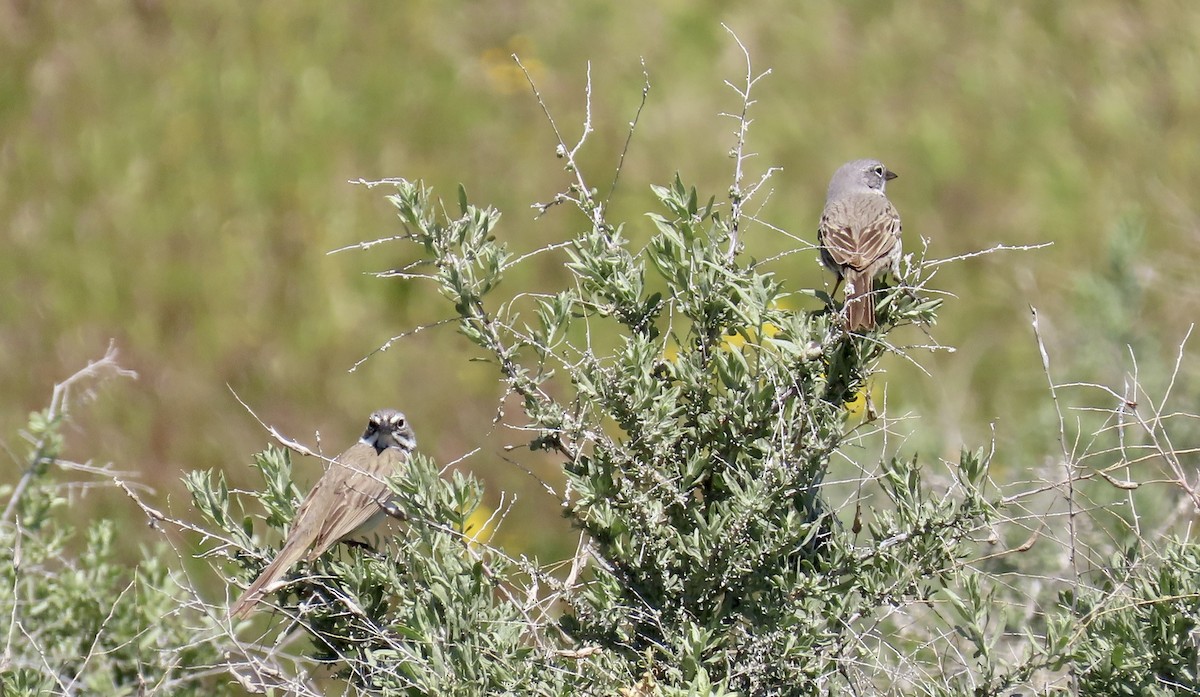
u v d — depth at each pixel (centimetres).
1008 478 1017
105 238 1825
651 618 637
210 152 1992
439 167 1980
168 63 2150
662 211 1898
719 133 2072
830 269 995
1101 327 1291
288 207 1898
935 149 2095
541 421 651
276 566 689
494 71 2184
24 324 1673
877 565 632
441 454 1483
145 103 2066
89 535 878
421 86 2150
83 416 1504
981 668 617
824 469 658
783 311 671
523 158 2000
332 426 1546
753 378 663
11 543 823
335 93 2112
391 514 783
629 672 607
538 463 1445
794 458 633
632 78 2205
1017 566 835
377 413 887
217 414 1538
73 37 2177
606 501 641
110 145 1981
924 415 1306
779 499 629
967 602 673
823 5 2430
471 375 1619
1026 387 1551
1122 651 603
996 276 1819
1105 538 845
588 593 634
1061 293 1756
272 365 1627
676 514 657
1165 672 617
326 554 747
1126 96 2228
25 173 1930
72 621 823
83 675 794
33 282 1745
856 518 654
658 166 1992
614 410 648
